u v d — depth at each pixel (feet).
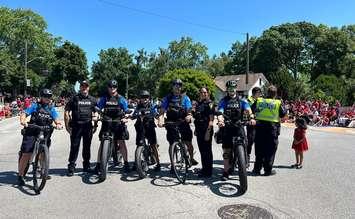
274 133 27.20
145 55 314.35
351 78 234.79
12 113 117.70
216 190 23.40
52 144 43.57
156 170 28.37
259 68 254.88
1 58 199.62
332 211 19.80
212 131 26.35
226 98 25.35
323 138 54.90
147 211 19.69
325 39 247.91
